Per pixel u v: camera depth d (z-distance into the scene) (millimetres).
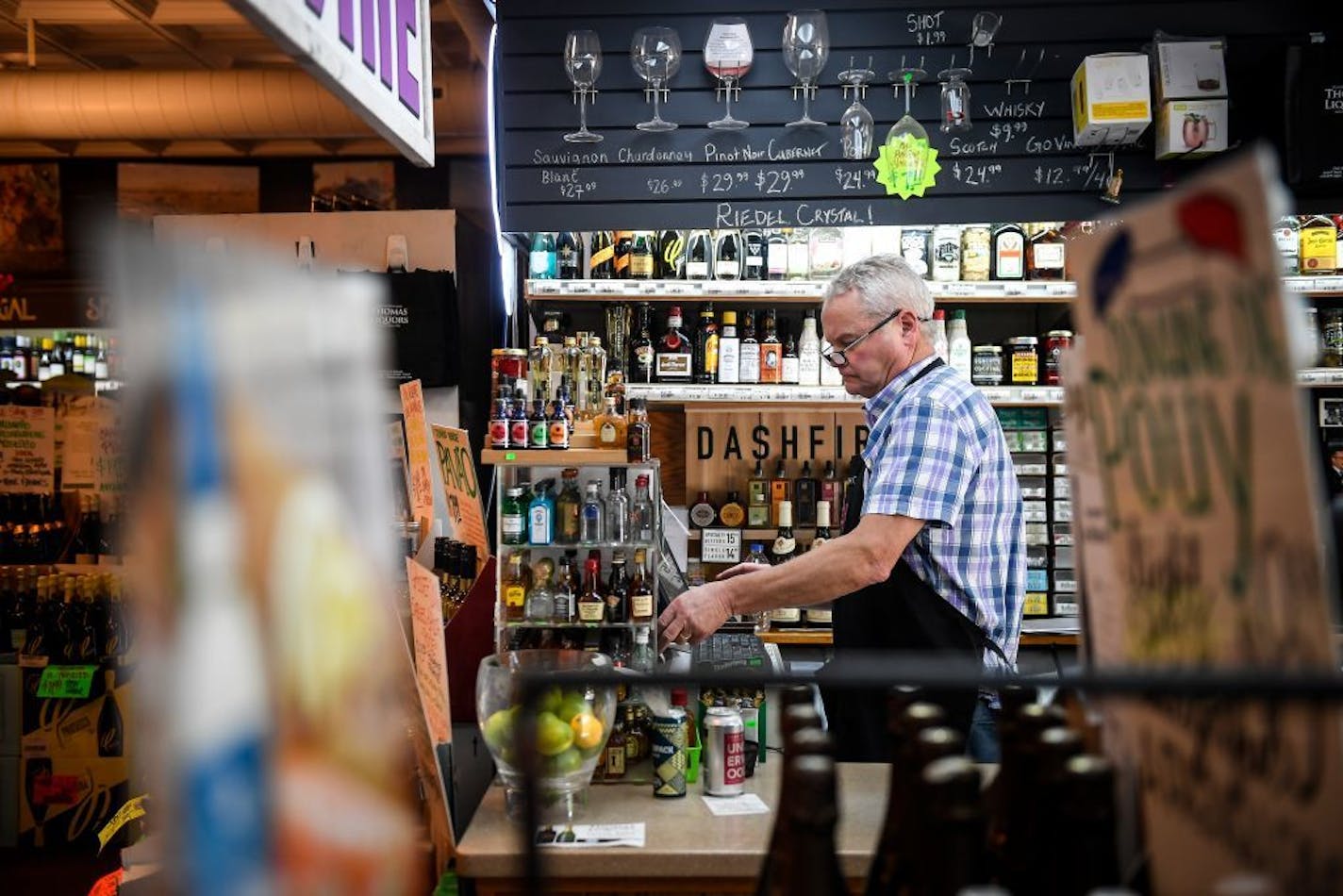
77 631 4949
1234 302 705
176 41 5281
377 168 5988
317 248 4520
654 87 4098
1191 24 4066
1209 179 715
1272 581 702
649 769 2291
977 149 4109
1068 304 4727
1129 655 896
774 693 2635
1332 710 667
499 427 3373
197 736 494
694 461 4820
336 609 601
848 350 2988
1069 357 981
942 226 4555
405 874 680
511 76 4191
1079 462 975
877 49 4148
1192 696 686
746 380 4629
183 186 6074
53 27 5172
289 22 1449
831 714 2639
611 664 2072
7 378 6055
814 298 4551
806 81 4086
